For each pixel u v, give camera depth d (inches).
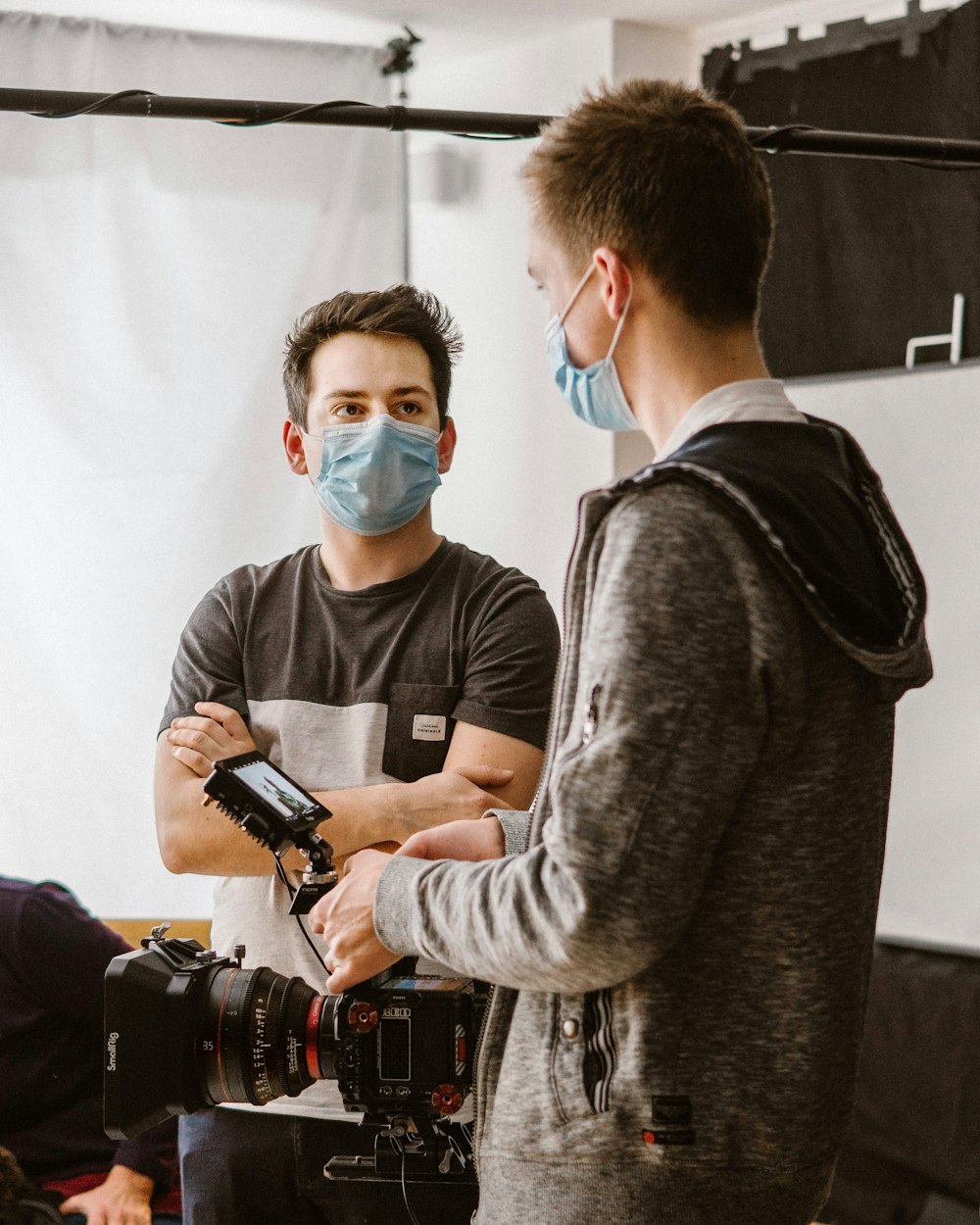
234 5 133.1
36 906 88.4
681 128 43.6
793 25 137.1
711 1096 40.6
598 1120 41.0
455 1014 50.4
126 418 136.4
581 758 38.8
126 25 132.5
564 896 38.4
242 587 72.1
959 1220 123.2
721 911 40.7
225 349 139.4
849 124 133.6
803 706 40.2
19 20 128.4
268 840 53.2
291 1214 63.3
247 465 140.5
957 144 85.3
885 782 45.1
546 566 151.3
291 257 141.6
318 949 63.9
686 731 38.0
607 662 38.9
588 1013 41.9
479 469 157.9
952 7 125.3
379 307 71.1
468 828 51.8
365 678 68.7
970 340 125.7
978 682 124.2
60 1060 88.7
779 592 39.3
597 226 44.1
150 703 137.3
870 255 133.0
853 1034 43.6
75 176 133.0
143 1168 86.7
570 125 45.5
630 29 141.7
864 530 44.1
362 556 70.5
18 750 133.9
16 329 132.2
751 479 39.7
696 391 44.3
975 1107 123.0
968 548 124.8
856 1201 131.0
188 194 136.9
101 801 135.7
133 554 136.9
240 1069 52.3
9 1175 57.7
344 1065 51.3
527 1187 42.4
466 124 82.5
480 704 67.5
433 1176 52.4
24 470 133.6
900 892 129.8
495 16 138.9
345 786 67.2
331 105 80.2
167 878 136.9
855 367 135.0
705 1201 40.9
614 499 41.3
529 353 150.6
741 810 40.5
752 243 44.1
